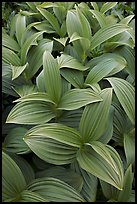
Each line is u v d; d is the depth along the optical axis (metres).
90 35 1.87
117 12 2.32
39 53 1.81
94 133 1.46
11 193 1.40
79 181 1.47
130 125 1.66
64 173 1.51
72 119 1.61
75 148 1.45
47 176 1.51
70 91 1.57
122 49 1.88
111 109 1.59
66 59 1.75
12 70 1.68
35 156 1.60
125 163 1.61
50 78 1.56
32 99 1.50
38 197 1.35
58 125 1.43
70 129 1.44
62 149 1.43
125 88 1.56
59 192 1.39
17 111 1.49
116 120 1.65
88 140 1.46
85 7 2.21
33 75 1.78
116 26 1.83
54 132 1.40
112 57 1.80
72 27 1.89
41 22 2.10
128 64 1.83
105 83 1.82
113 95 1.70
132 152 1.52
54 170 1.52
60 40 1.92
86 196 1.46
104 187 1.47
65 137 1.40
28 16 2.22
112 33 1.80
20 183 1.42
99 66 1.73
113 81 1.57
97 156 1.41
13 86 1.77
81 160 1.40
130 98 1.54
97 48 1.96
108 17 2.20
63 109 1.52
